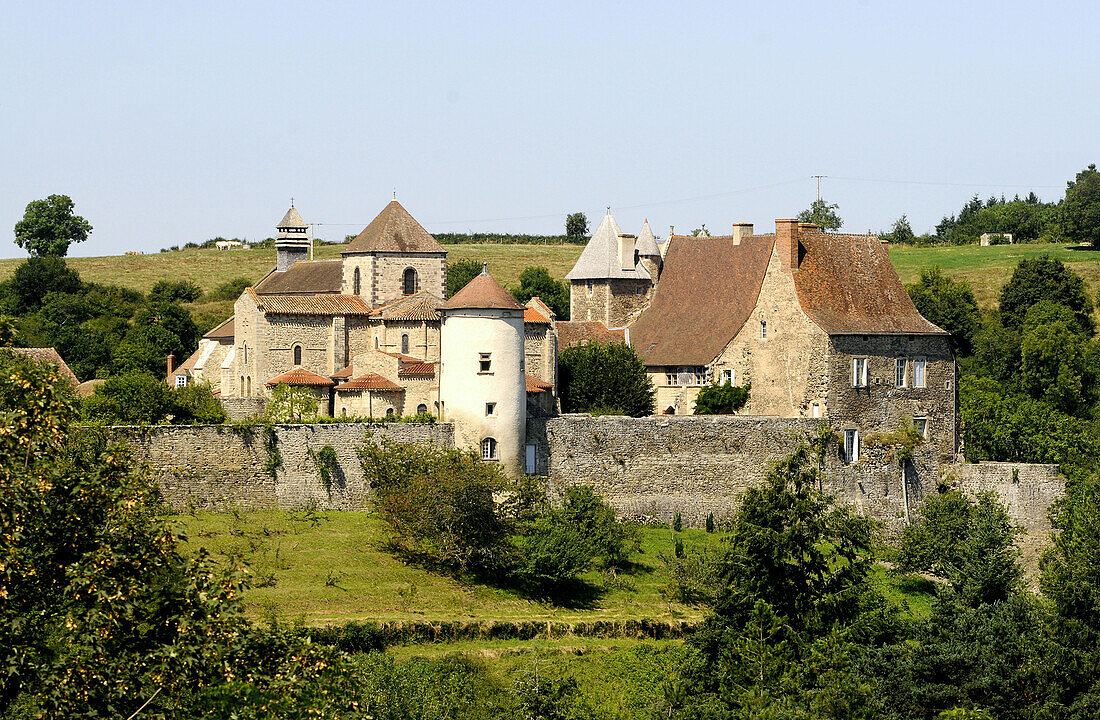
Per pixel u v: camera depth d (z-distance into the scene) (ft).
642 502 418.92
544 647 316.81
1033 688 301.02
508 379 400.06
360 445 380.78
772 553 322.55
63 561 180.45
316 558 336.70
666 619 338.75
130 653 175.32
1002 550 396.78
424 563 346.74
